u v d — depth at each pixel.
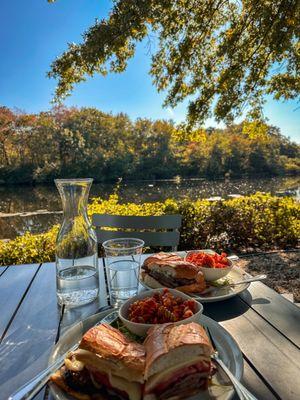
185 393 0.54
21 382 0.62
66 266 1.01
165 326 0.62
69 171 23.09
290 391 0.58
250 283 1.10
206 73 5.65
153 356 0.53
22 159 22.09
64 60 4.89
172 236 1.71
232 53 5.11
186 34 5.14
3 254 2.89
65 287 0.98
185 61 5.38
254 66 5.30
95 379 0.55
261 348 0.72
